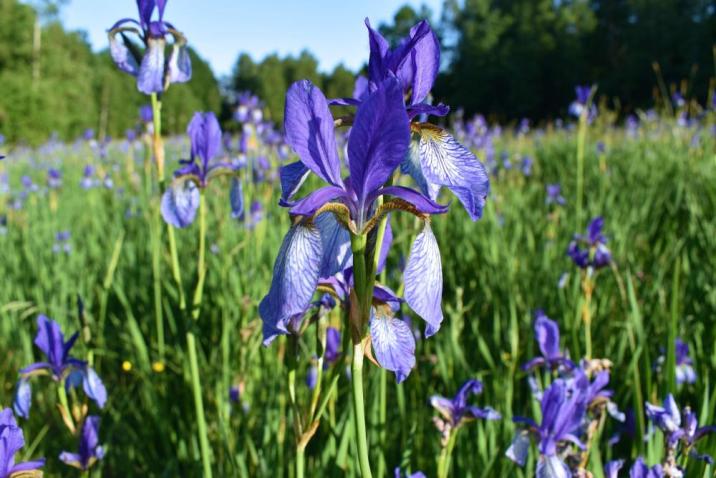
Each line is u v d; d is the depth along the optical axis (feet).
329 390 1.09
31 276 2.99
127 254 3.14
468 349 2.28
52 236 3.59
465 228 3.13
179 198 1.58
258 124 3.58
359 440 0.91
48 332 1.38
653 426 1.43
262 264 2.47
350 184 0.91
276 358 2.03
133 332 2.21
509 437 1.61
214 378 2.09
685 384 1.92
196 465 1.70
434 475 1.63
